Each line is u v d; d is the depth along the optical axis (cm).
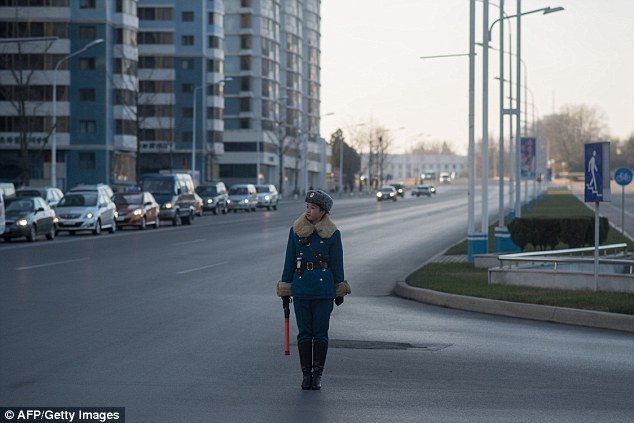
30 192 5581
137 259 3234
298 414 982
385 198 12438
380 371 1246
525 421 955
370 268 3006
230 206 8619
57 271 2738
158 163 13075
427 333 1614
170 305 1959
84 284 2375
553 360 1338
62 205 4981
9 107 10869
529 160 5488
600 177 2042
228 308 1922
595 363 1312
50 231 4484
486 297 1973
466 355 1381
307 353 1123
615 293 1984
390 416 977
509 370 1257
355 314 1888
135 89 10281
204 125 13225
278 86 16650
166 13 12812
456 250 3591
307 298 1117
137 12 12775
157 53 12794
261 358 1330
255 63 15662
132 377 1177
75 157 11281
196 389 1109
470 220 3011
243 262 3138
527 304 1839
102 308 1895
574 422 952
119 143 11450
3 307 1897
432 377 1204
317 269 1122
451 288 2155
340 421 952
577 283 2098
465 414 987
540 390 1120
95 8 11144
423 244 4194
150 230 5419
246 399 1057
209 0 13488
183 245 4016
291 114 17450
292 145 17525
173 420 951
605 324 1686
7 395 1066
